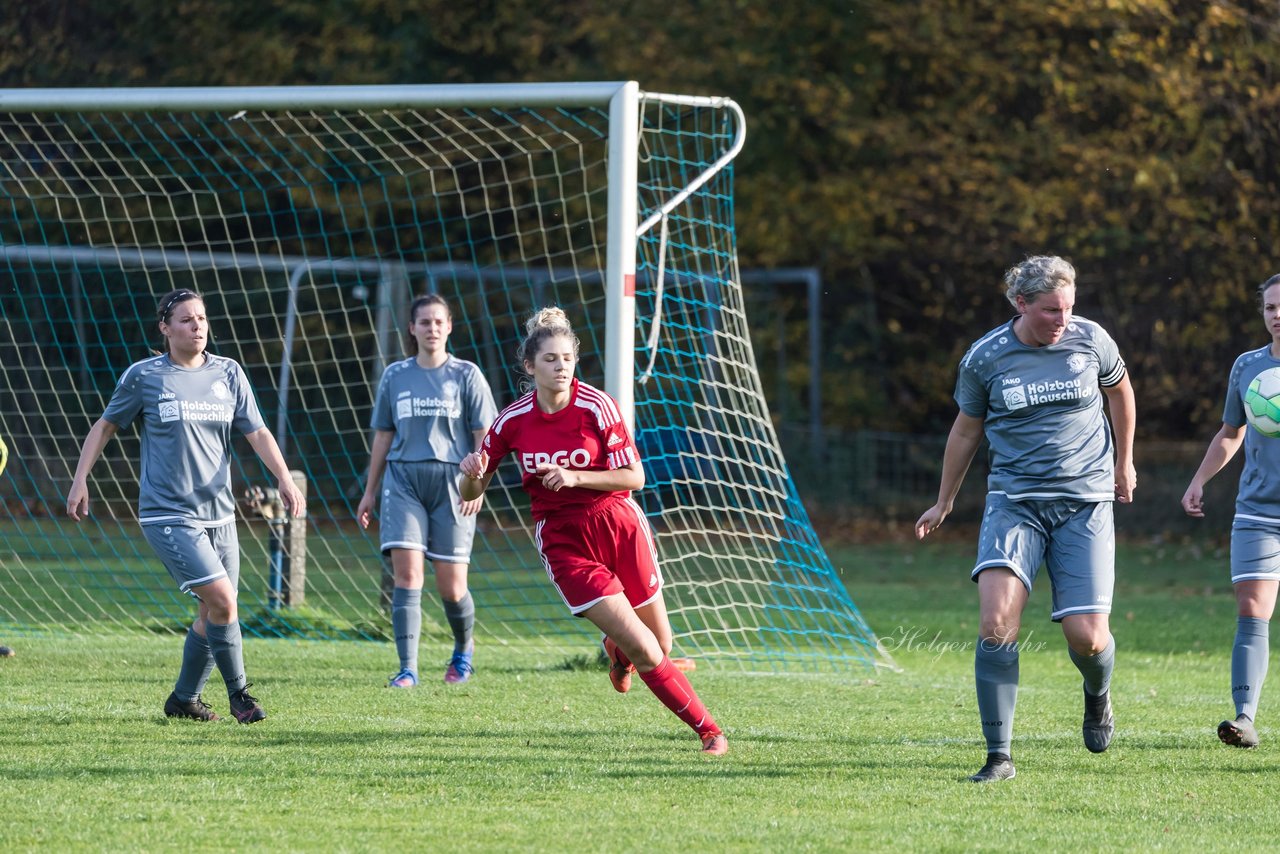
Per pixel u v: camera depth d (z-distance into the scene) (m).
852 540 65.50
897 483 69.94
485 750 19.33
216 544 21.28
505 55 73.81
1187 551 59.41
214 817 15.52
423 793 16.80
